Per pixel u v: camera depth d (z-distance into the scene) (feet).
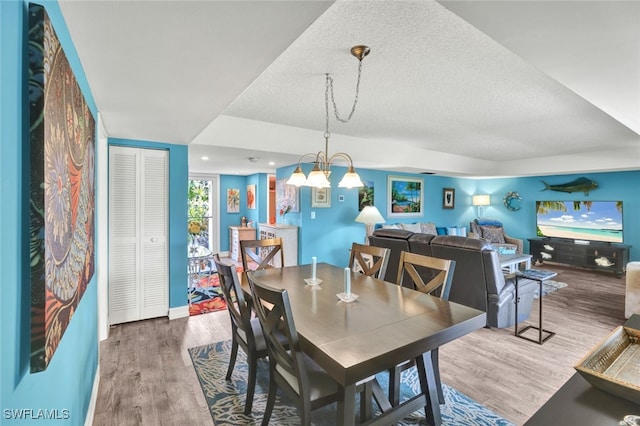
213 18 3.74
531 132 13.51
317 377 5.30
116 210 10.69
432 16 5.34
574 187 21.42
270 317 5.06
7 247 2.09
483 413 6.56
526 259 16.97
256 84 8.50
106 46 4.38
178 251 11.68
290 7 3.56
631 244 19.22
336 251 18.62
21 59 2.29
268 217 23.30
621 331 3.82
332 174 18.35
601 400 2.82
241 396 7.08
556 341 9.93
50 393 3.10
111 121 8.34
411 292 7.00
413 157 17.72
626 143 15.53
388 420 5.49
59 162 2.87
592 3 3.68
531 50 4.89
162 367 8.25
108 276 10.70
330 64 7.22
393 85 8.48
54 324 2.66
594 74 5.73
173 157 11.46
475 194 27.35
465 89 8.74
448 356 8.95
